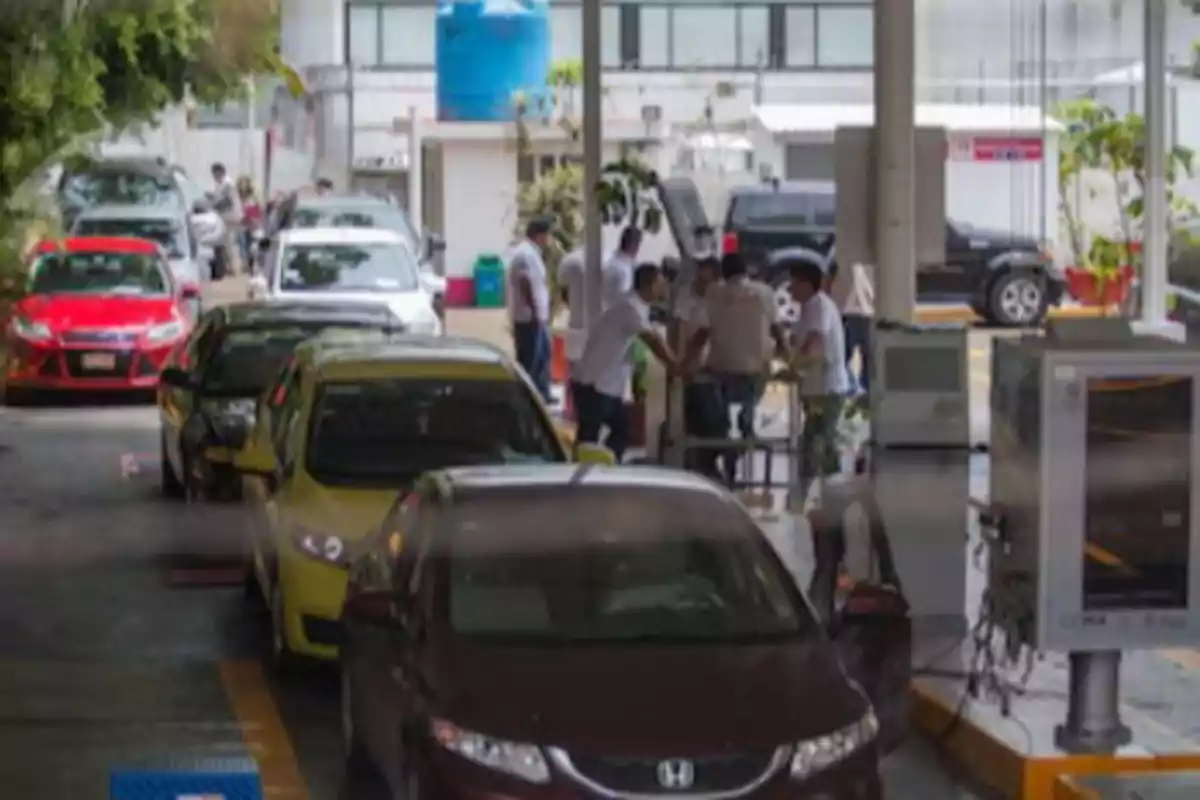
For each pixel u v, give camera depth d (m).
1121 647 23.80
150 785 16.27
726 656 20.92
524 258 55.53
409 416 31.70
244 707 28.66
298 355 34.91
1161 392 23.48
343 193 88.56
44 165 65.06
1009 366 24.62
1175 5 68.25
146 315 63.47
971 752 25.62
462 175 90.12
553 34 90.12
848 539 29.75
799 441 41.41
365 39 87.12
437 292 66.56
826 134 89.00
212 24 58.72
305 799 24.53
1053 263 82.50
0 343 63.38
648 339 43.47
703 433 43.84
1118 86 75.12
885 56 34.56
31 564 38.25
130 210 81.19
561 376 59.94
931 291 82.69
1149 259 59.06
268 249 73.06
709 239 77.06
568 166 78.62
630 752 19.00
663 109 89.94
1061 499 23.59
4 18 53.31
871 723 20.23
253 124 92.38
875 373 30.64
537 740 19.12
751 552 22.97
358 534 28.95
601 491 23.38
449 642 21.09
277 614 29.98
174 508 43.34
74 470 50.12
